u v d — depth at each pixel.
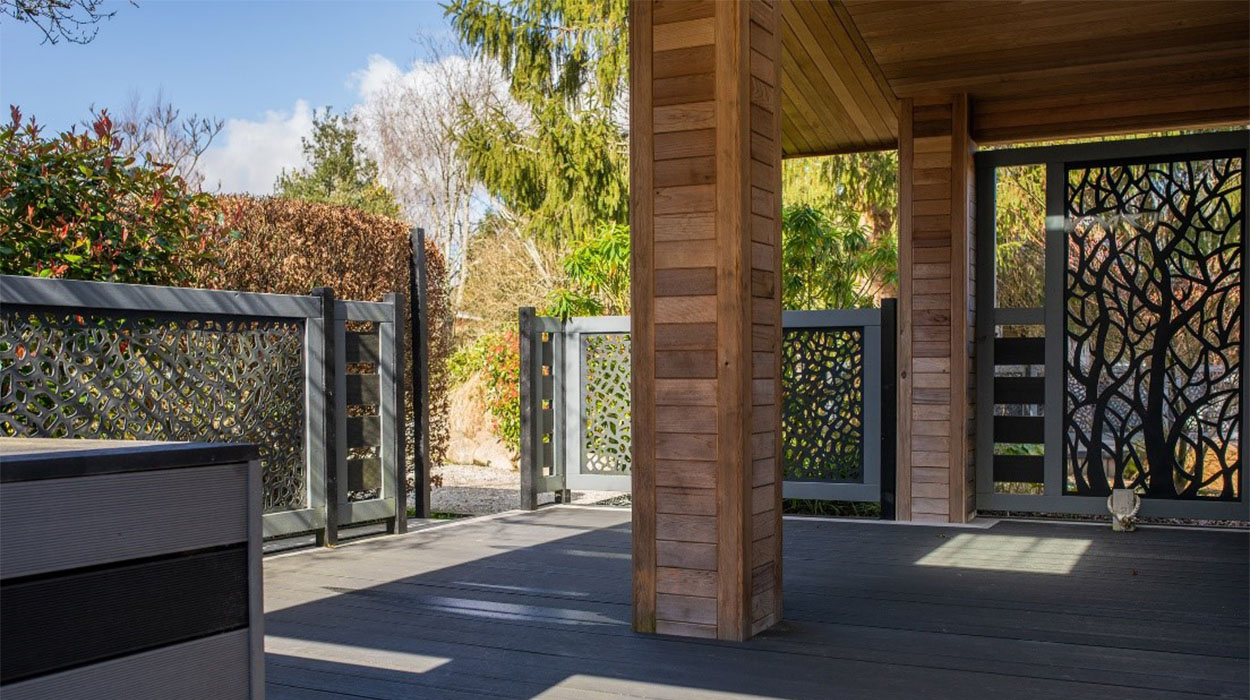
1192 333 6.00
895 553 4.87
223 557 1.48
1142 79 5.74
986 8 4.58
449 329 8.65
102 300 3.85
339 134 28.72
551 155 13.49
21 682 1.23
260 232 5.77
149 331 4.19
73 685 1.28
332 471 5.02
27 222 4.18
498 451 9.83
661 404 3.32
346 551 4.90
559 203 13.50
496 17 13.67
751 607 3.26
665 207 3.31
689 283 3.28
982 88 5.88
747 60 3.23
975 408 6.32
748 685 2.72
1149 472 6.05
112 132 4.64
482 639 3.22
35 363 3.71
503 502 7.38
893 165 11.27
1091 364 6.21
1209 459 6.19
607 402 6.88
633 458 3.35
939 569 4.45
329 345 5.00
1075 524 5.90
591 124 13.43
